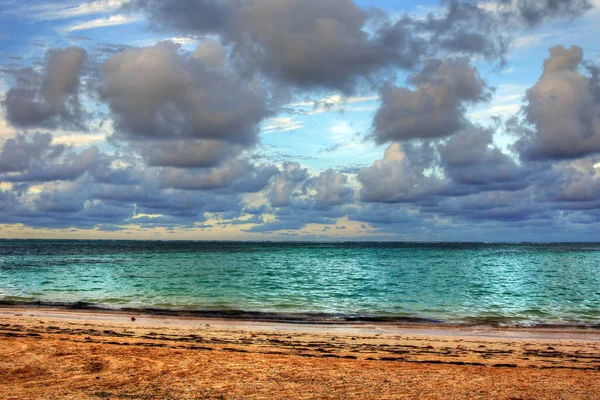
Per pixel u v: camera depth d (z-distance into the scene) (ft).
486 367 42.57
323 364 41.60
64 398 29.68
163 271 195.42
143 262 262.47
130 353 43.52
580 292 129.90
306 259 322.14
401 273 199.62
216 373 37.09
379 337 60.90
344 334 63.10
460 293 124.98
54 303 93.86
